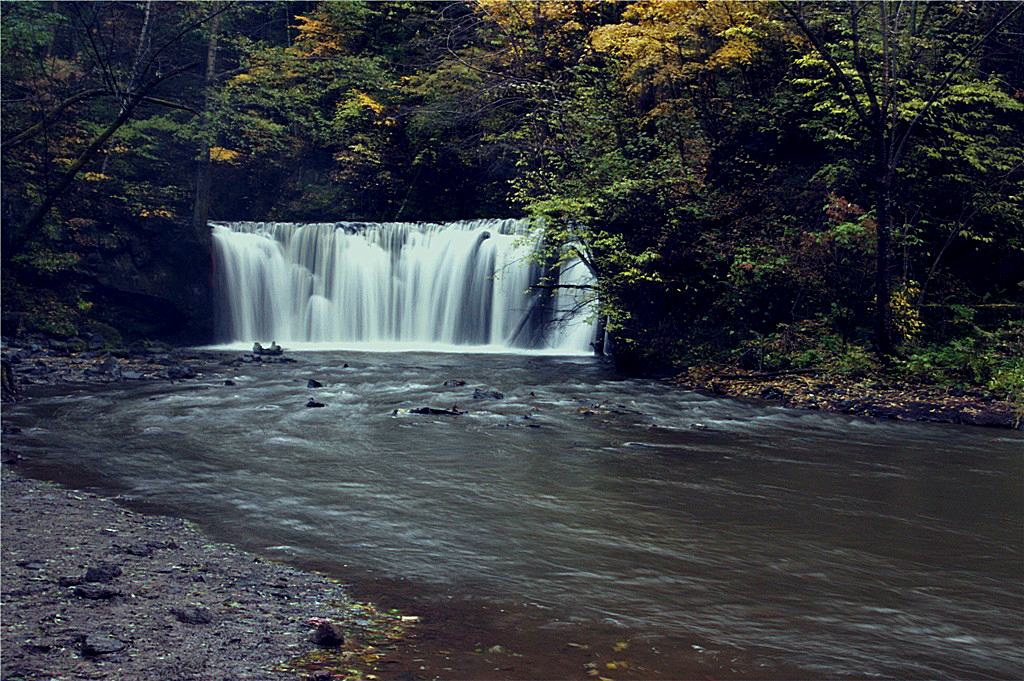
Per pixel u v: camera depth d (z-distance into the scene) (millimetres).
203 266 28250
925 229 20703
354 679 5145
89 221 26828
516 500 9773
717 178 22703
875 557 8031
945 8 22156
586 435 13648
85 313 26031
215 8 33000
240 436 13086
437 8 37000
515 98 28469
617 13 29344
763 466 11805
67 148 26547
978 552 8234
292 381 19266
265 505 9344
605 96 24625
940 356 18188
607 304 21547
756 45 23531
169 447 12250
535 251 22719
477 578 7219
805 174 21859
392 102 36469
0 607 5863
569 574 7375
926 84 21031
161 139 34062
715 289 21156
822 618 6508
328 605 6441
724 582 7266
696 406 16641
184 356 24312
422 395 17375
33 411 15031
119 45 33406
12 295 24828
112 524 8297
